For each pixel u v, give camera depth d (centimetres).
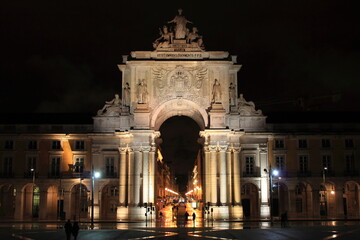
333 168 3325
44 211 3253
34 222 2833
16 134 3328
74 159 3309
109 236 1800
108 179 3197
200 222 2772
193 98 3125
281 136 3303
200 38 3216
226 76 3161
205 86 3141
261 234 1842
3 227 2392
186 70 3159
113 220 2970
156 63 3144
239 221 2795
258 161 3231
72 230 1504
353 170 3322
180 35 3216
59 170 3309
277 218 3100
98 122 3241
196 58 3173
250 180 3200
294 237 1700
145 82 3131
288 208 3259
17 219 3166
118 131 3133
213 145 3023
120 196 3089
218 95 3091
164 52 3170
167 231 2045
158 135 3158
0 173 3319
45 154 3328
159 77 3148
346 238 1639
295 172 3294
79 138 3316
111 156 3231
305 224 2495
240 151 3231
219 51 3189
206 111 3112
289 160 3316
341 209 3281
